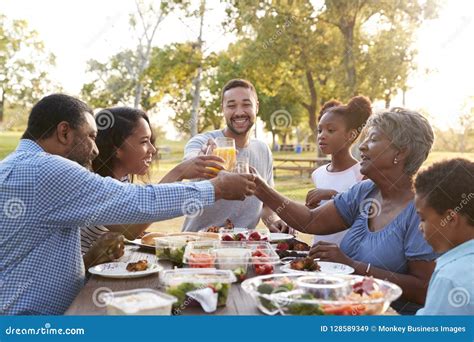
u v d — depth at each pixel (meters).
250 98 3.52
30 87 15.03
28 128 2.13
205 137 3.60
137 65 15.88
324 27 15.16
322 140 3.44
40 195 1.94
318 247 2.29
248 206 3.42
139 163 2.90
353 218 2.69
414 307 2.18
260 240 2.55
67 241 2.04
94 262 2.37
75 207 1.95
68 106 2.13
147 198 1.99
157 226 7.25
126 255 2.50
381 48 14.45
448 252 1.61
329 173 3.52
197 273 1.78
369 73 14.57
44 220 1.95
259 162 3.64
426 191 1.67
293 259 2.34
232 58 16.38
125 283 2.04
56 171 1.94
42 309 1.96
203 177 2.69
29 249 1.96
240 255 2.02
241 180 2.14
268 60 15.23
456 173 1.63
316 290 1.57
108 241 2.37
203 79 16.41
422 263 2.15
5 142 13.88
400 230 2.25
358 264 2.21
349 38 14.66
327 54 15.08
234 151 2.71
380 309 1.54
